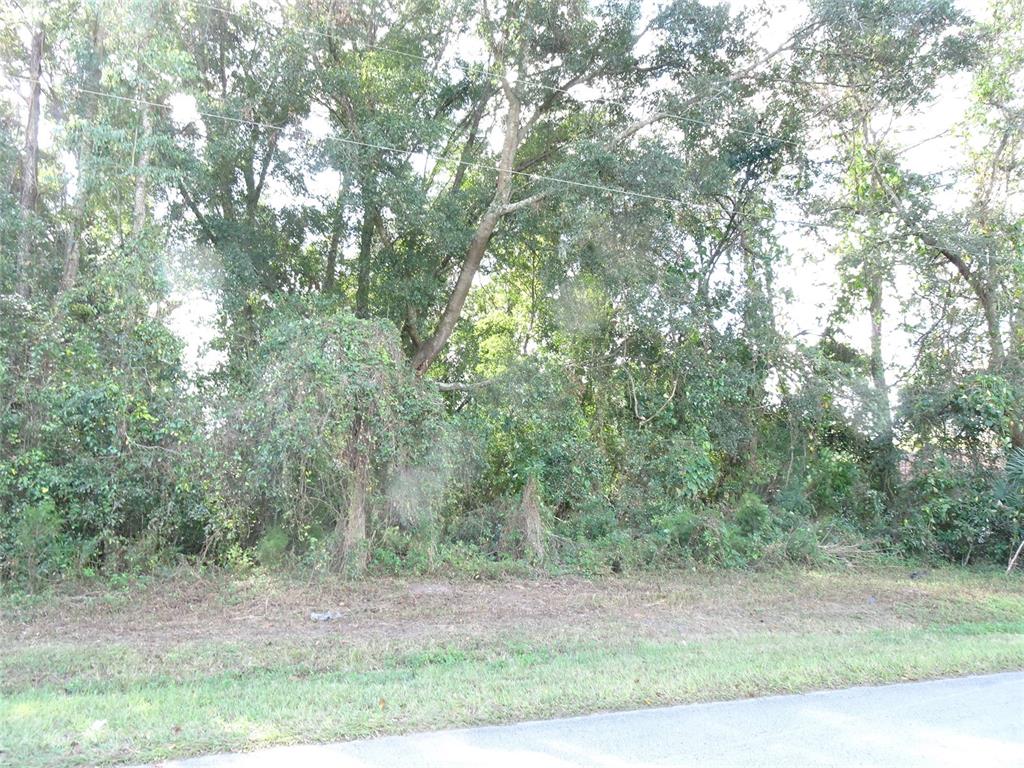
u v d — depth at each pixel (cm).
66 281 1543
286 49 1730
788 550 1597
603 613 1106
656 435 1800
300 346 1306
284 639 905
